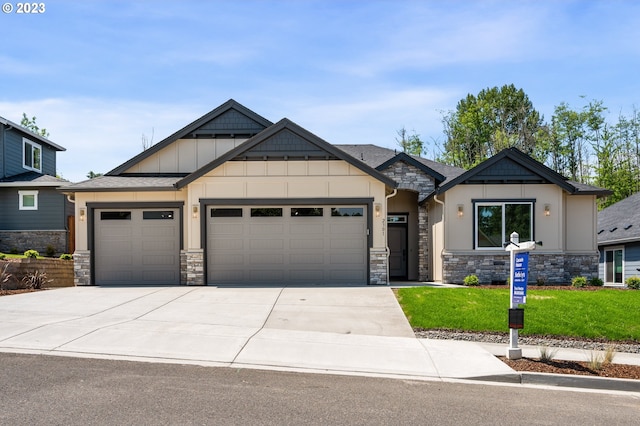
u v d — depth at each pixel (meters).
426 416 5.73
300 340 8.99
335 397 6.28
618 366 8.24
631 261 21.81
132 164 18.27
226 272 15.96
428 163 22.75
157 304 12.12
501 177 17.61
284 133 15.96
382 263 15.91
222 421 5.32
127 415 5.39
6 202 24.73
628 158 37.84
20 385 6.31
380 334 9.69
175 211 16.44
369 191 15.98
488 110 46.69
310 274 15.98
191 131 18.19
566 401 6.57
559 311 11.15
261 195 15.95
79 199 16.38
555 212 17.61
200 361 7.67
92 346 8.23
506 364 8.08
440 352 8.54
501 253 17.52
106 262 16.36
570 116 40.88
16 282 15.62
